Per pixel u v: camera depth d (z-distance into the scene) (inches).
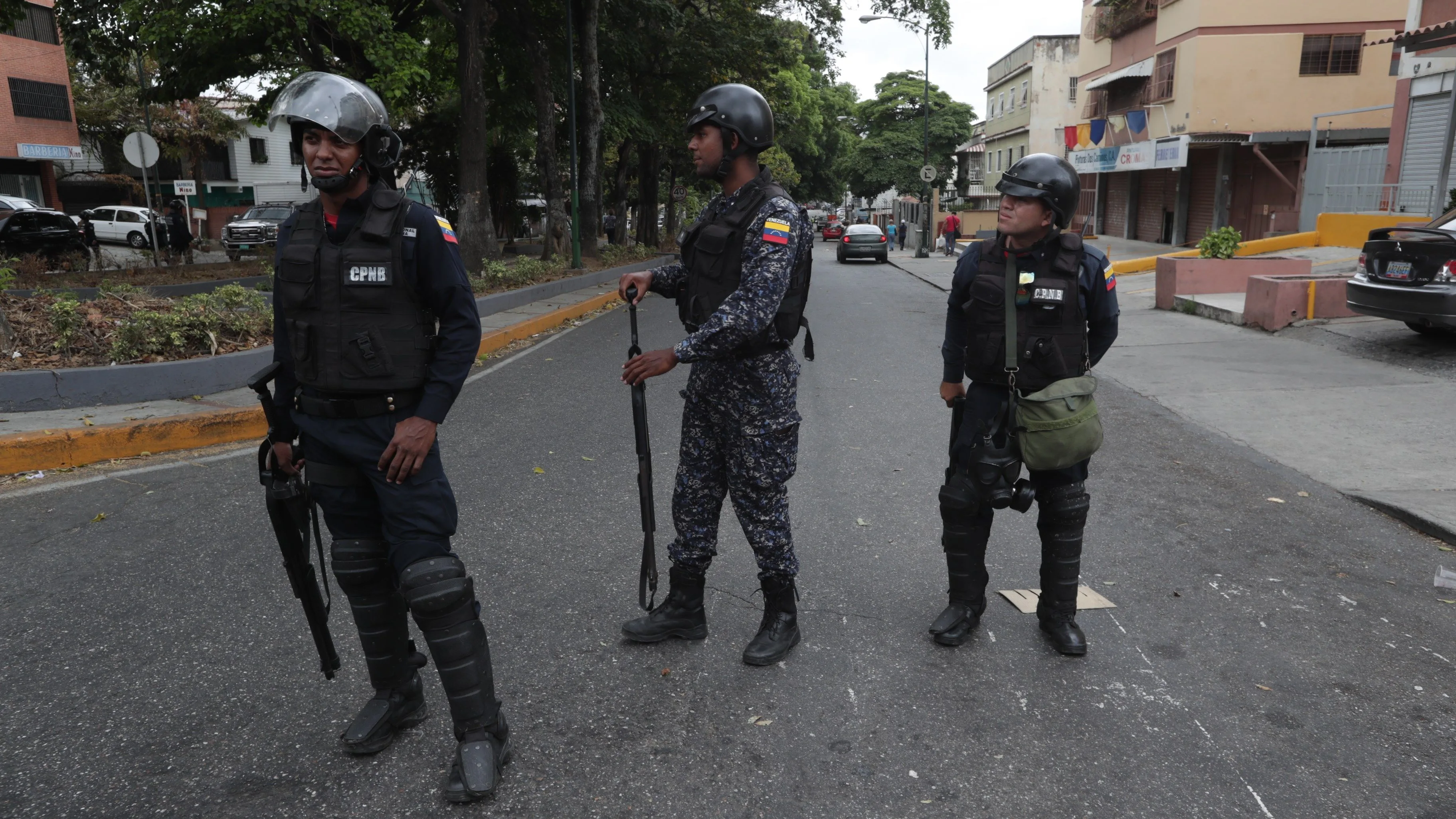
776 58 1069.1
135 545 162.6
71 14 698.8
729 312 103.4
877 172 2177.7
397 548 92.0
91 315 285.3
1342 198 796.6
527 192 1638.8
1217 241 517.0
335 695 113.7
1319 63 908.6
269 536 166.9
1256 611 138.7
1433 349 327.3
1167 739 104.7
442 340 91.9
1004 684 116.7
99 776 97.2
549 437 241.3
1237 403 276.1
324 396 90.6
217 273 715.4
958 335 125.2
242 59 754.2
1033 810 91.9
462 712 93.4
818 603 140.8
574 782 96.3
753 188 109.9
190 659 122.4
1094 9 1247.5
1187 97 948.0
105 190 1508.4
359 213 90.9
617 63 958.4
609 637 129.2
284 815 91.1
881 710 110.5
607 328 488.7
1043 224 113.8
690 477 120.6
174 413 237.1
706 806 92.7
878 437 243.6
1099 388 308.8
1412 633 131.6
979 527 125.0
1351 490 194.1
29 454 206.2
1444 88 620.1
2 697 112.7
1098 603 141.0
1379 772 98.3
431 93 922.1
